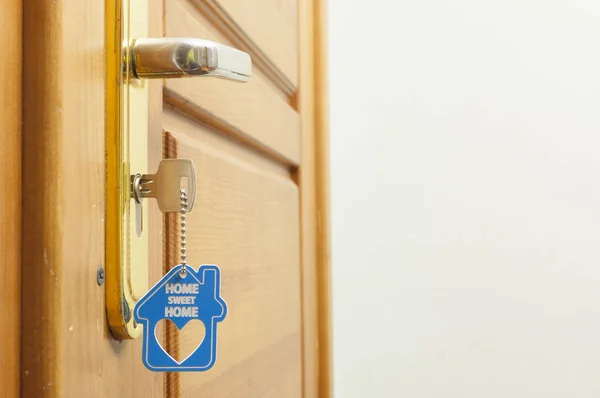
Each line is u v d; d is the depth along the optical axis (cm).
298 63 121
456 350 143
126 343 43
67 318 35
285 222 106
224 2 75
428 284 144
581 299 142
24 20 35
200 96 66
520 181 144
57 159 35
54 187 35
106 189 41
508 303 143
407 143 145
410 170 145
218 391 70
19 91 34
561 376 142
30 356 34
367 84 146
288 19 112
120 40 41
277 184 101
